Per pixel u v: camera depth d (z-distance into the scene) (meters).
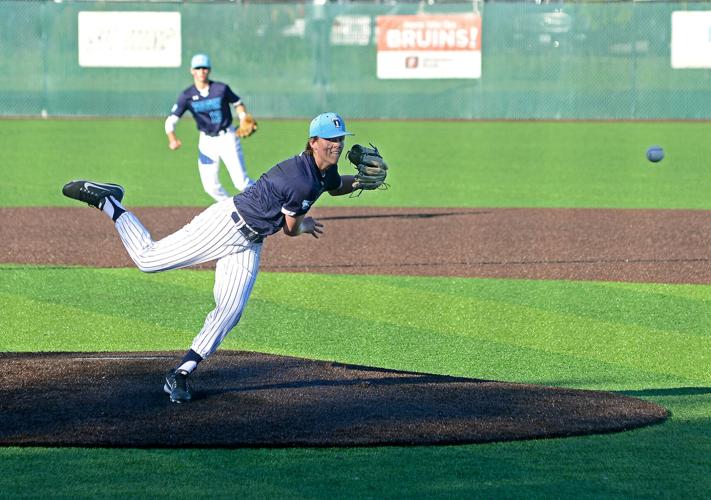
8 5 96.06
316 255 40.62
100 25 96.69
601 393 23.39
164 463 18.80
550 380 25.12
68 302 32.75
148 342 28.20
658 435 20.66
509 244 42.94
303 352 27.42
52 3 96.25
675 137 85.62
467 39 97.19
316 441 19.75
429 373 25.06
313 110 98.00
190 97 45.91
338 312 31.92
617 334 29.56
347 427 20.55
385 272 37.59
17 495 17.38
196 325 30.19
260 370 24.55
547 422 21.11
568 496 17.47
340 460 19.00
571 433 20.56
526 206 53.50
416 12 96.94
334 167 21.20
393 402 22.17
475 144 81.44
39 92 97.50
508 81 97.69
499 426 20.80
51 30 96.62
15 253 40.16
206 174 47.16
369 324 30.53
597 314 31.84
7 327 29.67
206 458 19.05
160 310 31.92
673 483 18.11
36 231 44.84
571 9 96.38
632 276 37.09
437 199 56.19
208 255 21.58
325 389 23.03
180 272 37.34
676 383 24.89
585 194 57.97
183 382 21.81
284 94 97.81
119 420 20.80
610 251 41.53
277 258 40.00
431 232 45.69
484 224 47.78
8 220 47.53
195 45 97.31
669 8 95.50
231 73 97.44
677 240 43.91
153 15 96.75
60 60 97.12
